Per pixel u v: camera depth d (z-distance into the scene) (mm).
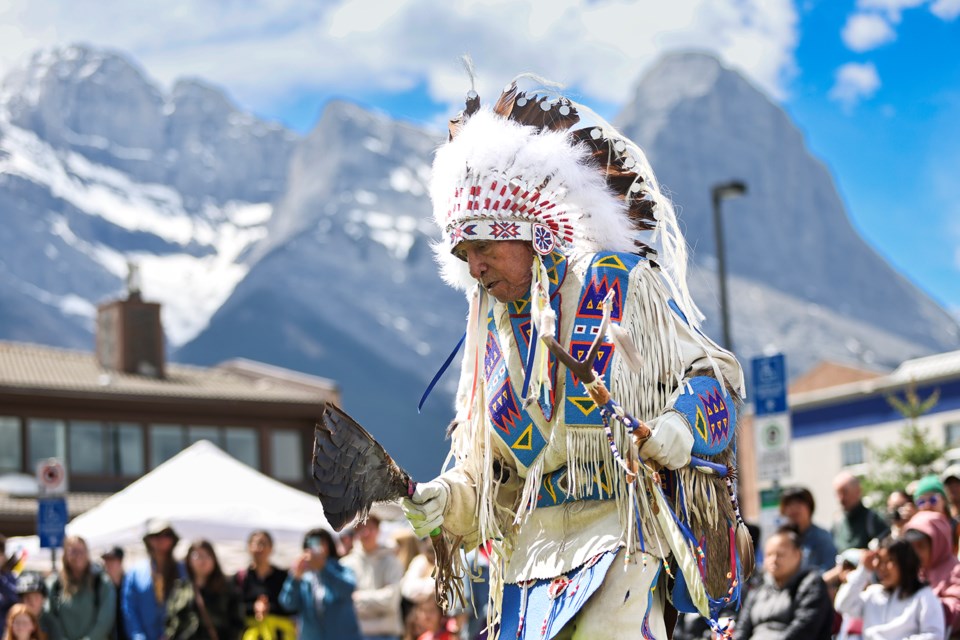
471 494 8148
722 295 54031
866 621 17406
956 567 18078
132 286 112062
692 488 7684
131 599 26766
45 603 26828
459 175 8016
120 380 107875
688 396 7629
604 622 7469
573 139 8273
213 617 25453
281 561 38125
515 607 7926
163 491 34188
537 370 7805
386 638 25016
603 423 7574
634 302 7871
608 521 7688
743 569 7984
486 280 8062
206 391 109000
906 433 61000
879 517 21906
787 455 26578
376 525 25703
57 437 103375
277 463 110688
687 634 18812
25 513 89750
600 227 8062
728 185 54969
